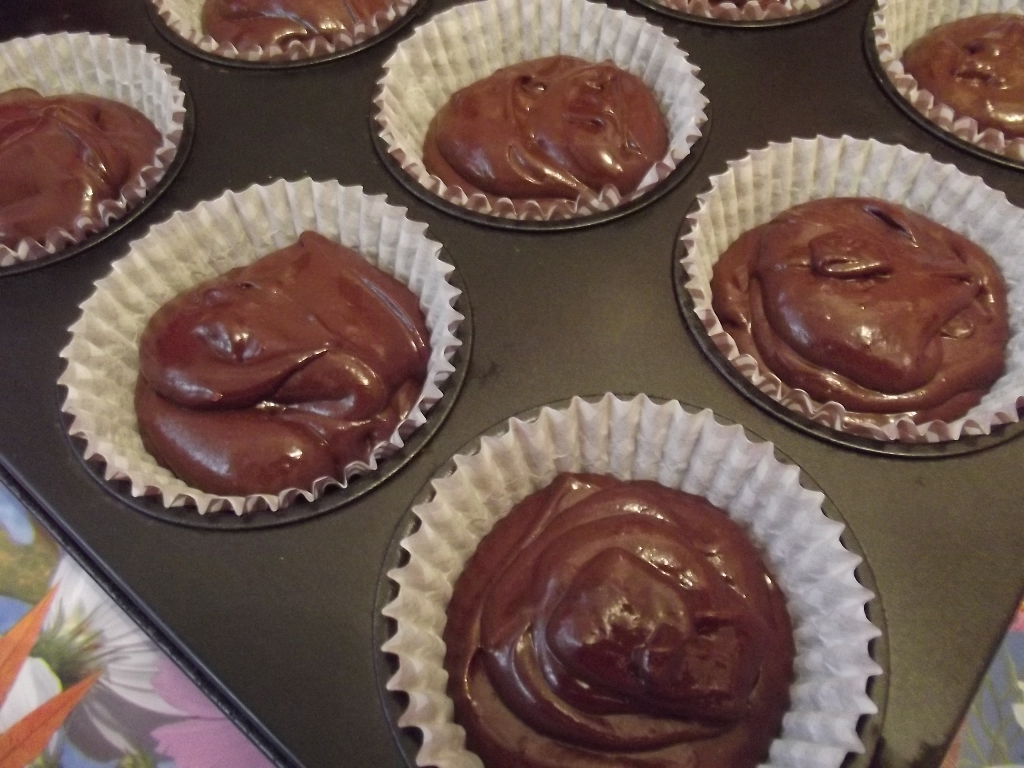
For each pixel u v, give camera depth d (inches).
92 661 5.7
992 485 5.2
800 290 6.1
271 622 4.9
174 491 5.4
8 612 5.9
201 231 6.6
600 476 5.6
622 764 4.5
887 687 4.5
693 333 5.9
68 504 5.4
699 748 4.6
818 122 7.1
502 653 4.7
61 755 5.3
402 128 7.5
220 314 5.9
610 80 7.4
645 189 6.7
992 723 5.4
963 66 7.4
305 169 7.0
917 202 6.8
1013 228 6.3
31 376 6.0
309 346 5.8
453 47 7.9
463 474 5.2
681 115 7.4
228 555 5.2
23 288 6.4
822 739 4.4
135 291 6.3
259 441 5.6
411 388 6.1
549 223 6.5
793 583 5.2
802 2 7.9
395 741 4.4
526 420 5.4
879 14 7.7
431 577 5.0
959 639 4.7
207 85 7.6
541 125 7.1
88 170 6.9
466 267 6.3
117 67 8.1
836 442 5.4
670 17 7.9
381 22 7.9
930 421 5.8
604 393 5.6
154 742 5.4
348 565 5.1
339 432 5.7
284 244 6.9
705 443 5.4
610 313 6.0
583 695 4.5
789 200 7.0
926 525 5.1
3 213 6.7
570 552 4.9
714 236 6.7
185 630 4.9
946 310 6.0
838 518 5.1
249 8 8.1
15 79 8.1
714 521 5.3
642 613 4.5
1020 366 6.0
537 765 4.6
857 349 5.8
